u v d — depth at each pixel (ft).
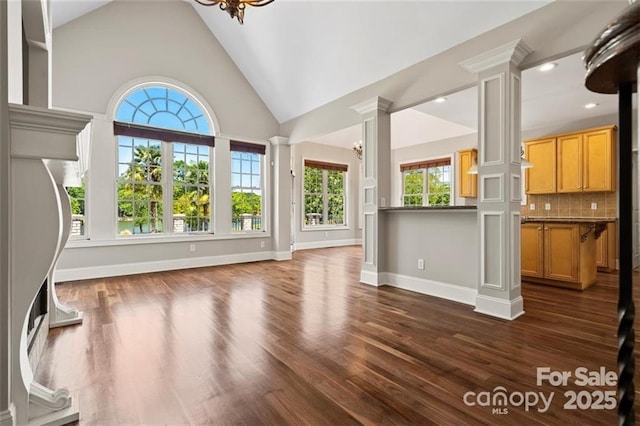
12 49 4.58
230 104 18.63
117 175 15.12
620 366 2.25
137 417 4.75
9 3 4.34
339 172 29.71
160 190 16.46
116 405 5.03
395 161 28.17
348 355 6.75
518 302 9.30
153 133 15.89
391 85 13.14
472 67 9.65
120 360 6.52
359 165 30.63
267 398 5.22
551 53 8.55
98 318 9.05
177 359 6.57
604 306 10.21
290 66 16.28
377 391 5.41
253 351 6.94
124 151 15.35
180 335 7.82
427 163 25.71
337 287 12.84
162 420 4.68
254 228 20.02
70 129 4.43
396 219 13.02
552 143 17.29
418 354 6.78
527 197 19.10
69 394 5.32
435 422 4.62
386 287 12.87
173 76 16.53
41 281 4.44
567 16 8.27
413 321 8.81
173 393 5.36
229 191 18.60
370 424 4.58
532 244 13.51
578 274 12.23
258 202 20.21
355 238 30.42
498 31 9.62
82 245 14.12
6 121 4.02
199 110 17.66
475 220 10.45
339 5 12.11
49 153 4.33
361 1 11.46
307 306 10.23
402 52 12.03
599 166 15.81
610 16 7.66
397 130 25.40
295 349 7.04
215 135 17.97
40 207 4.39
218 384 5.63
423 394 5.32
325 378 5.82
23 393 4.42
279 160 20.15
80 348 7.07
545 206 18.44
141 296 11.41
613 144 15.57
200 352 6.89
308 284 13.37
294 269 16.90
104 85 14.60
